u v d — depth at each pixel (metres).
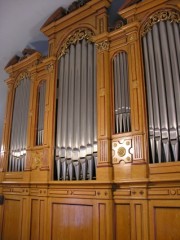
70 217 4.39
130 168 3.95
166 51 3.99
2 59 7.28
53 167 4.94
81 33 5.27
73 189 4.47
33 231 4.88
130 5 4.61
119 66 4.55
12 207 5.52
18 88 6.48
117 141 4.19
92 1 4.99
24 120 5.98
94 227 4.00
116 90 4.48
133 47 4.34
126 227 3.78
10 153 6.08
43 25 5.89
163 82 3.91
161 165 3.66
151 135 3.88
